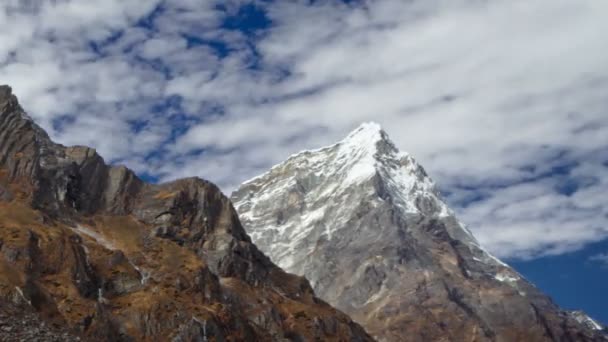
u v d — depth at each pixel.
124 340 150.88
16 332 131.75
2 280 140.12
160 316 156.50
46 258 154.12
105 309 153.00
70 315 145.00
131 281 163.38
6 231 154.12
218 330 160.75
